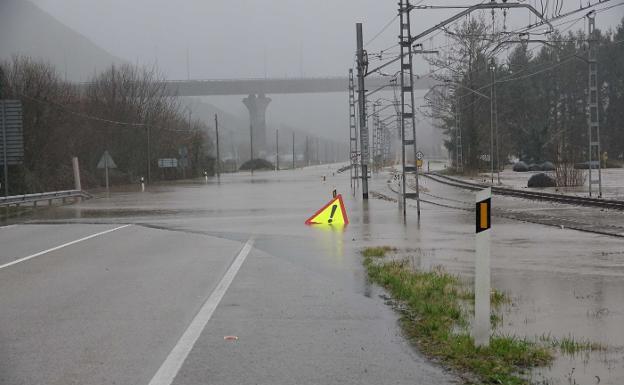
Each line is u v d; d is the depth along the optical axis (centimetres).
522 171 7069
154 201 3709
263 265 1272
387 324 780
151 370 610
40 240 1817
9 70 4931
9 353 671
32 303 927
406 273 1088
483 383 557
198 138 8838
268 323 793
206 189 5119
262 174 9450
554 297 895
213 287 1040
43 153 4991
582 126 9088
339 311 855
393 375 586
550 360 605
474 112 6488
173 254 1459
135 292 1004
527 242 1526
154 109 7506
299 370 606
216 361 637
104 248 1594
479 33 6191
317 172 9950
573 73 9194
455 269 1153
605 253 1328
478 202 658
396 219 2214
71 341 717
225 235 1855
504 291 941
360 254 1395
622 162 8588
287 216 2467
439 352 654
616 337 682
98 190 5338
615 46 8988
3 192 4259
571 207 2564
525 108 8512
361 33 3186
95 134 6288
